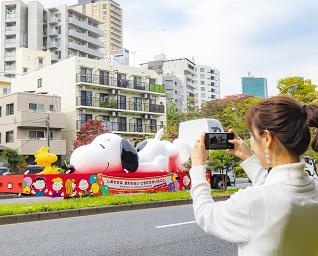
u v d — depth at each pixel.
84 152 15.73
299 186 1.70
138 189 16.56
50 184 14.75
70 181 14.95
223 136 2.16
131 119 50.44
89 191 15.26
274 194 1.67
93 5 124.38
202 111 62.09
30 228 9.44
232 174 25.06
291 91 42.03
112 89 48.22
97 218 11.05
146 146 18.19
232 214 1.70
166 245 7.50
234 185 25.28
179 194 15.67
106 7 124.62
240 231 1.68
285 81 42.28
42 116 41.56
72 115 45.44
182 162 19.52
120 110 48.25
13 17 81.81
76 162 15.73
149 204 13.77
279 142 1.79
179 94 84.56
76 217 11.38
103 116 47.78
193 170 1.96
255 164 2.19
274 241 1.64
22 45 81.62
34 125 41.03
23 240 8.01
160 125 53.34
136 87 50.59
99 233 8.69
